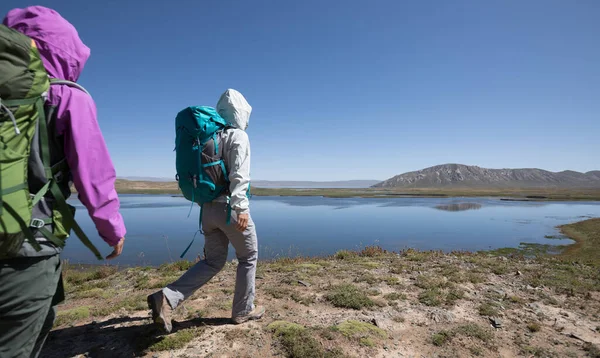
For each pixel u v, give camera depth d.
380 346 3.08
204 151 2.78
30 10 1.64
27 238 1.40
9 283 1.43
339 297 4.21
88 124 1.63
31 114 1.41
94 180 1.63
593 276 6.11
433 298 4.39
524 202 89.19
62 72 1.67
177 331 3.12
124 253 17.52
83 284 5.74
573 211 56.25
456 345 3.20
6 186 1.29
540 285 5.39
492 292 4.92
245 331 3.17
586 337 3.54
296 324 3.35
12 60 1.33
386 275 5.67
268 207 63.50
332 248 20.06
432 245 22.27
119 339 2.99
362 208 61.62
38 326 1.59
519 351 3.18
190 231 26.75
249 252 3.22
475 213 51.81
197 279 2.96
